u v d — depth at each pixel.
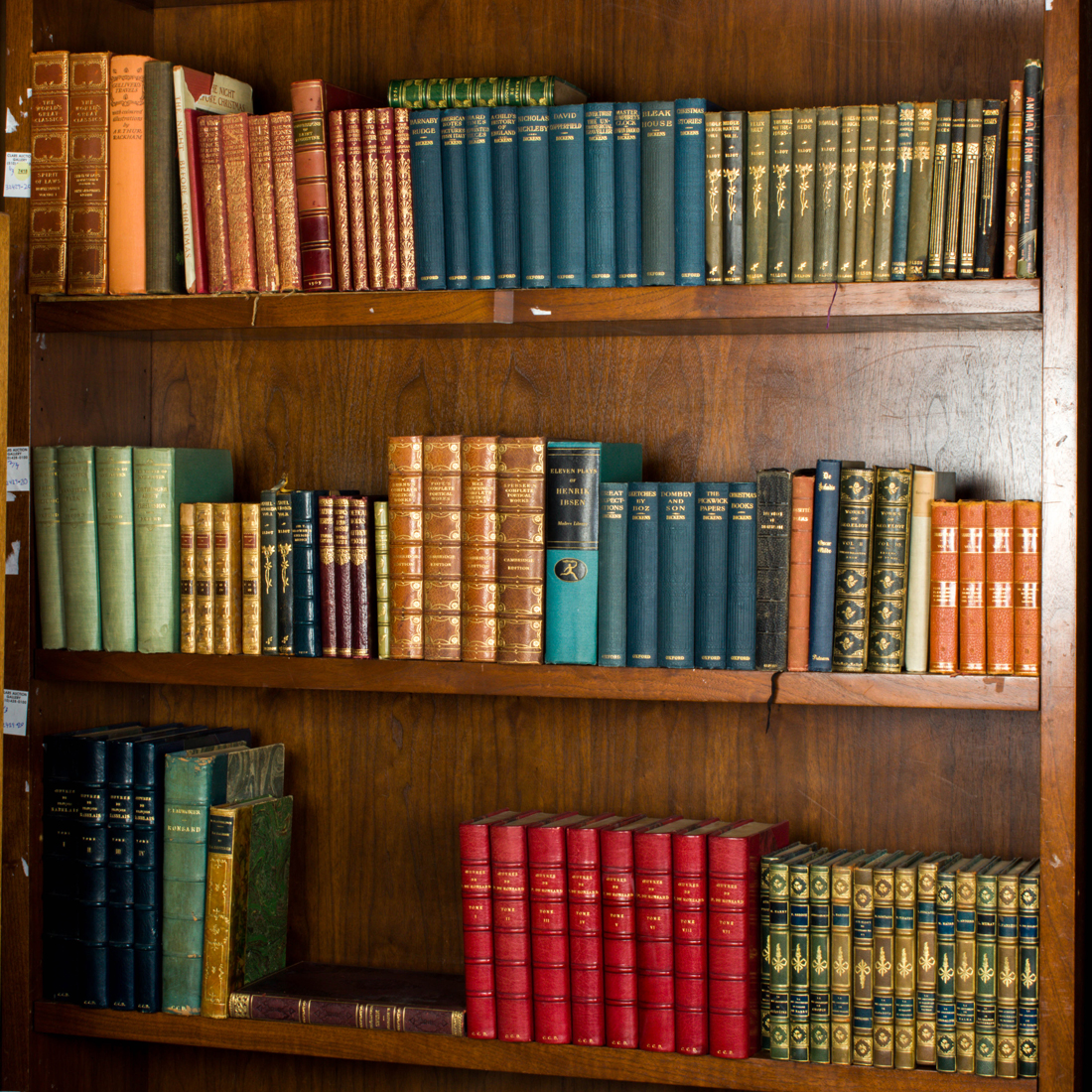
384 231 1.81
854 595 1.67
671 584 1.74
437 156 1.79
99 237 1.88
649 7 2.01
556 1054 1.73
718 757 1.99
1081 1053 1.68
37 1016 1.92
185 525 1.90
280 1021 1.84
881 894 1.63
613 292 1.74
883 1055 1.63
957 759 1.90
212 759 1.88
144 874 1.88
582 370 2.04
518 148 1.78
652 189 1.73
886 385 1.93
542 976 1.74
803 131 1.67
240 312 1.85
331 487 2.14
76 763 1.90
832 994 1.65
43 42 1.91
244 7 2.15
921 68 1.92
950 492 1.72
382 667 1.81
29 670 1.93
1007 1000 1.60
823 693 1.67
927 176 1.65
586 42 2.03
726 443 1.99
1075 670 1.58
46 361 1.96
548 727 2.05
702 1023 1.68
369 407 2.12
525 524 1.76
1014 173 1.60
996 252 1.63
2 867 1.93
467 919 1.76
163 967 1.88
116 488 1.91
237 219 1.85
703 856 1.68
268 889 1.98
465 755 2.08
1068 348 1.57
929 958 1.62
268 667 1.86
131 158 1.87
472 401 2.08
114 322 1.90
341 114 1.81
